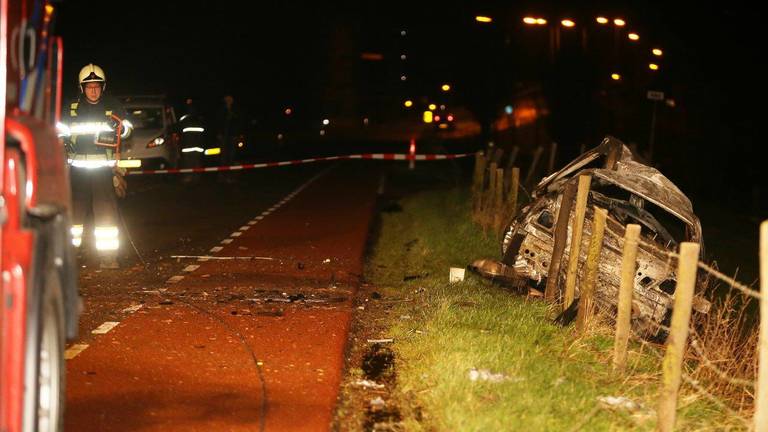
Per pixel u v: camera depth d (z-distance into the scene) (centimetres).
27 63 512
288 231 1709
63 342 497
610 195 1248
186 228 1706
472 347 793
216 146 2939
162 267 1255
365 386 738
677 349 623
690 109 3684
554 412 653
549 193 1103
